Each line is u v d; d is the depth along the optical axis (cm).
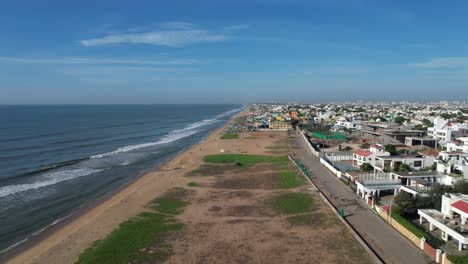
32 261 3147
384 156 6525
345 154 8375
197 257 3112
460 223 3359
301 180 5922
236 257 3100
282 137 13800
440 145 9581
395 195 4631
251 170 7181
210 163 8125
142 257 3123
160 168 7750
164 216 4278
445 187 4141
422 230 3597
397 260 2966
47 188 6075
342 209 4338
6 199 5406
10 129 16075
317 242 3378
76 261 3083
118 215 4325
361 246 3266
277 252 3183
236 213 4350
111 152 10181
